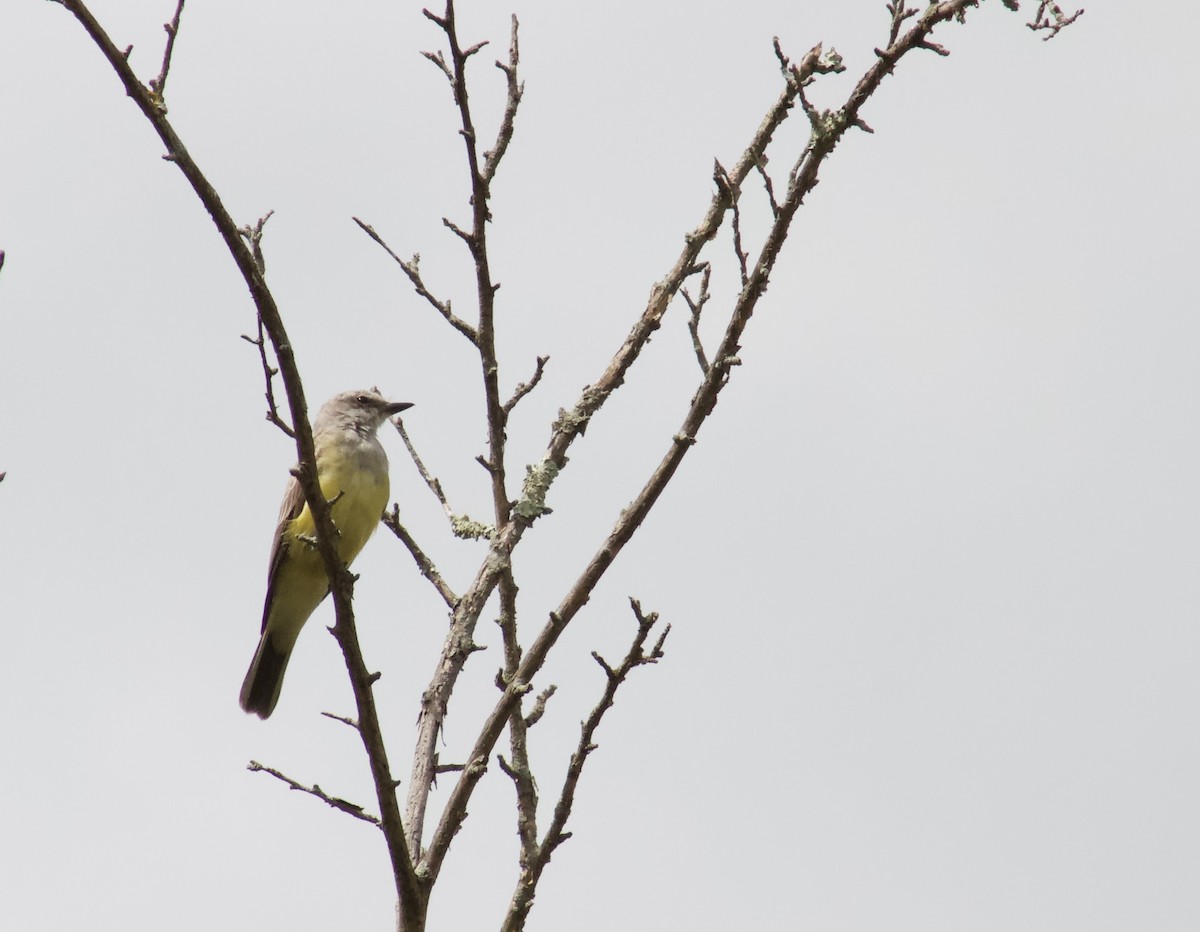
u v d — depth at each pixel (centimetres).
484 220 1096
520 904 937
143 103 879
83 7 866
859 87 941
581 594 969
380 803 909
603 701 948
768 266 955
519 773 990
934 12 945
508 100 1113
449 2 1052
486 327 1119
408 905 905
